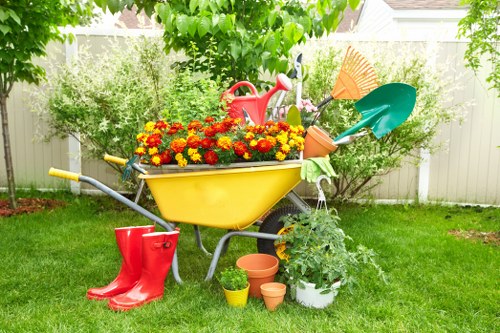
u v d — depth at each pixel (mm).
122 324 2203
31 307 2400
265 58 3479
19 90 5238
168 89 3773
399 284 2752
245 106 2941
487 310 2412
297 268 2436
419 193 5234
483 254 3312
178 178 2539
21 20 4102
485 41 3984
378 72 4426
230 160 2453
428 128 4699
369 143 4438
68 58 4855
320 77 4449
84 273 2895
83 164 5379
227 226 2609
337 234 2516
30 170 5434
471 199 5219
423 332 2168
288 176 2520
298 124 2814
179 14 3268
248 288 2432
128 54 4379
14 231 3785
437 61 5000
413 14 8672
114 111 4426
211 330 2170
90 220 4273
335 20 2975
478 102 5020
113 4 3303
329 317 2330
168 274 2875
